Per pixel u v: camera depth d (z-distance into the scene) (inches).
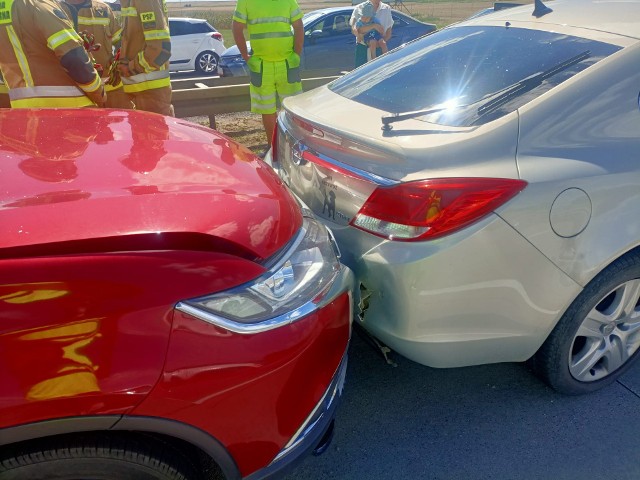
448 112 89.6
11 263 52.4
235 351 59.2
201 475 65.9
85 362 53.6
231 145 88.3
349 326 76.6
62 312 53.0
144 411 55.7
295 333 64.0
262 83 216.8
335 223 90.8
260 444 64.2
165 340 56.0
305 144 98.0
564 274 84.4
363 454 90.9
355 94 108.2
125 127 85.9
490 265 79.8
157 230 58.6
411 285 79.0
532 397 102.2
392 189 79.3
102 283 54.3
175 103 251.3
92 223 57.6
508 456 90.1
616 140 86.9
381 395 103.2
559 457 89.8
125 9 173.0
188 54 520.4
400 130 86.1
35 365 52.4
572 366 97.5
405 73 108.0
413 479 86.5
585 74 88.3
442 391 104.1
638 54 90.0
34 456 54.7
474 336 85.0
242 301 60.3
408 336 82.9
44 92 143.6
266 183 76.6
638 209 86.8
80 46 140.4
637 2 104.7
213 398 58.7
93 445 56.4
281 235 67.5
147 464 58.9
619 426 95.8
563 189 81.0
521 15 113.0
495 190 77.6
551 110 85.1
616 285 91.3
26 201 59.7
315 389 68.6
